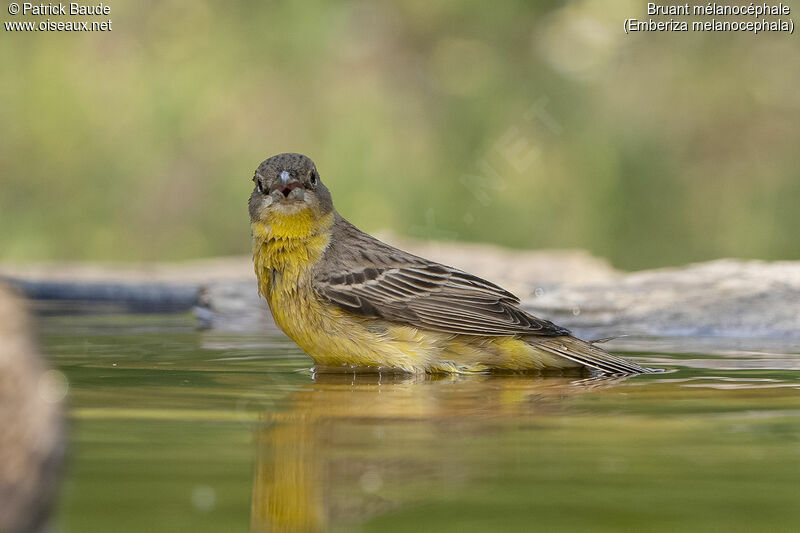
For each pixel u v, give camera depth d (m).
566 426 5.69
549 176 22.11
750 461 4.84
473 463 4.78
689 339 10.58
